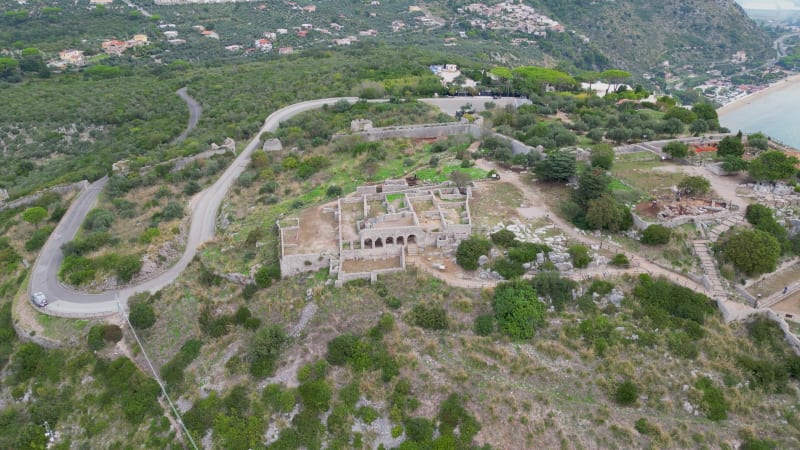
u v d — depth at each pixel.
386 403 57.91
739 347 61.00
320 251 74.00
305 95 160.88
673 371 58.66
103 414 62.94
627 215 75.62
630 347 60.69
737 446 53.03
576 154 99.38
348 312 66.19
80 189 114.25
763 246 66.62
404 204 83.50
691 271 68.88
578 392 57.34
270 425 58.12
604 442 53.44
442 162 103.94
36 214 97.12
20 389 67.38
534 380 58.47
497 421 55.41
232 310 72.12
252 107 156.75
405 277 69.56
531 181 92.62
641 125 115.00
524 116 122.81
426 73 172.50
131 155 132.12
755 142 102.44
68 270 81.75
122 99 174.12
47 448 61.56
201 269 79.62
